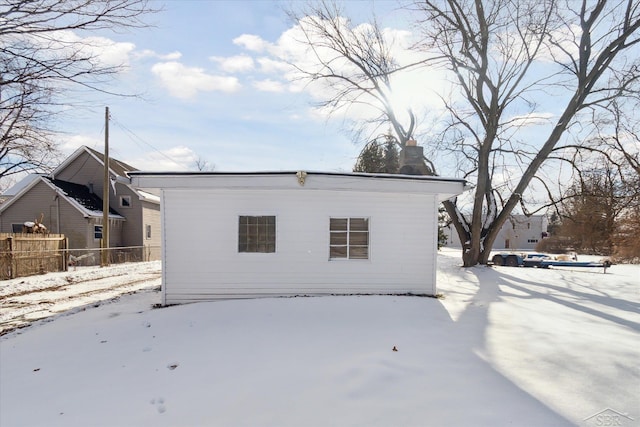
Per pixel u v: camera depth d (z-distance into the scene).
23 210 19.06
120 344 4.62
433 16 13.31
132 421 2.72
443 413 2.67
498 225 13.50
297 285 7.18
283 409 2.79
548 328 4.97
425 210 7.41
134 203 21.44
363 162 22.16
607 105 13.16
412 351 4.00
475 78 14.33
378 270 7.35
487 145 13.19
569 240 31.44
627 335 4.62
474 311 6.03
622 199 16.11
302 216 7.18
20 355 4.36
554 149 13.33
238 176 6.67
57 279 11.08
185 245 7.02
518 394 2.96
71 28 5.27
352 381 3.23
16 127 7.25
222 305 6.46
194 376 3.50
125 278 11.98
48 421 2.79
